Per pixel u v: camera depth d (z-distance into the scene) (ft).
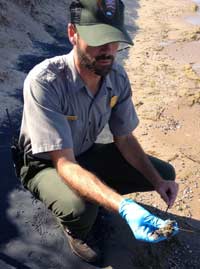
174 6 14.66
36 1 10.57
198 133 7.07
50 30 10.12
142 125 7.16
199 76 9.20
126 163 4.53
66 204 3.92
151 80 8.80
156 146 6.63
